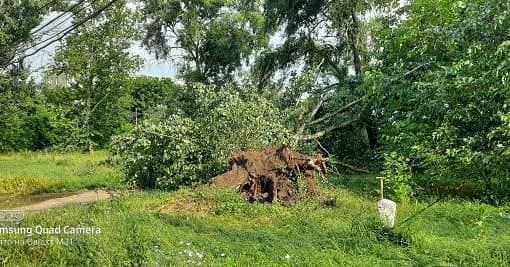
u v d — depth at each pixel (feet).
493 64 36.11
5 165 85.40
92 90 124.36
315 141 64.28
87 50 119.24
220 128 51.52
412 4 62.08
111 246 27.32
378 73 52.42
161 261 26.22
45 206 52.08
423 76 48.49
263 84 80.12
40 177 67.92
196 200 40.68
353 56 76.28
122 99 133.28
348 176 62.34
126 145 54.90
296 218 36.45
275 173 44.60
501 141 35.60
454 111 40.04
